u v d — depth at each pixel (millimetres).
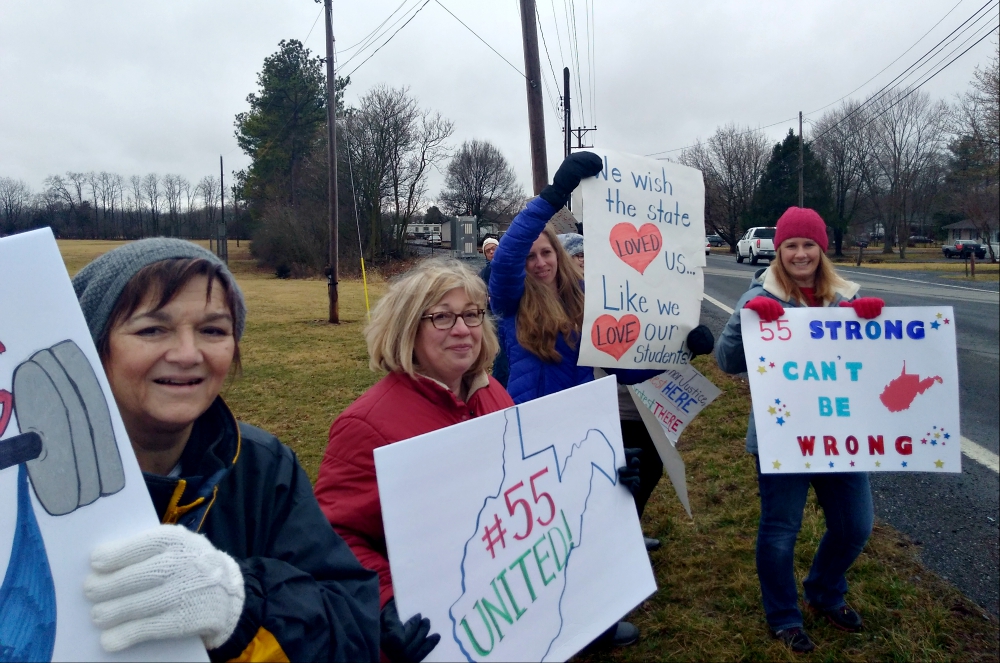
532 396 2623
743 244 31391
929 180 41969
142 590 926
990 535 3430
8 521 978
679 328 2777
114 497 1007
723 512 3730
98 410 1019
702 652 2580
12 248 1020
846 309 2410
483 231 62875
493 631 1407
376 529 1566
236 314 1233
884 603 2805
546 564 1538
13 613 957
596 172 2574
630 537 1731
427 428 1677
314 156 37406
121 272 1110
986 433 5191
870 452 2346
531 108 10086
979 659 2455
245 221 51750
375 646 1218
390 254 37562
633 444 2936
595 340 2572
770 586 2592
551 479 1604
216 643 989
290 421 6277
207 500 1127
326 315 15594
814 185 45031
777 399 2387
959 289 16328
